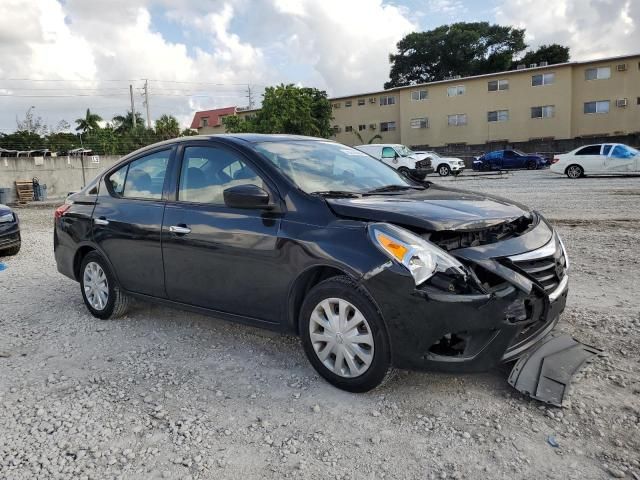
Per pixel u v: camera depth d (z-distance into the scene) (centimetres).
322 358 325
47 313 512
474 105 4300
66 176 2789
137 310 504
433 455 255
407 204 323
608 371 330
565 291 329
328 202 325
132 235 427
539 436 266
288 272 329
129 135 5091
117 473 252
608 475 235
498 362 290
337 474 245
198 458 261
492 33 6000
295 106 4284
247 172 365
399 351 290
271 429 284
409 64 6203
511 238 312
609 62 3828
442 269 278
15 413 312
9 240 841
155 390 336
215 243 365
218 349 400
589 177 2012
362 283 293
